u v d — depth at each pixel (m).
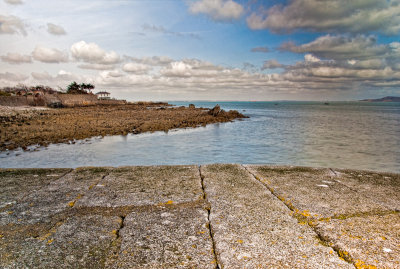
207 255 1.89
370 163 10.42
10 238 2.14
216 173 3.98
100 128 18.91
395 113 61.88
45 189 3.32
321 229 2.22
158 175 3.92
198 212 2.60
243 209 2.65
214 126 25.09
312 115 49.88
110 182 3.57
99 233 2.21
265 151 12.91
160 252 1.93
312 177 3.76
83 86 75.56
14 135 14.93
